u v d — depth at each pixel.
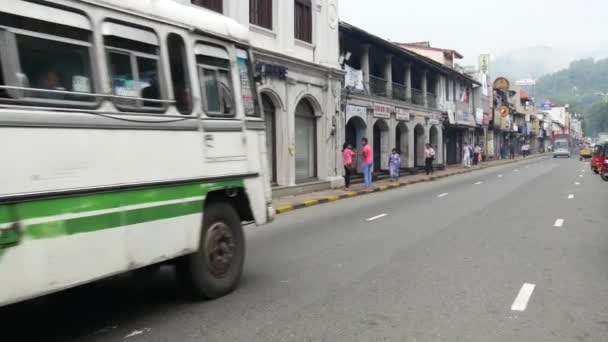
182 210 5.59
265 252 9.23
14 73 4.07
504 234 10.65
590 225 11.80
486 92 58.50
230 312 5.77
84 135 4.55
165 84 5.47
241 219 7.07
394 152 27.77
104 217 4.70
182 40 5.78
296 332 5.15
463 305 5.95
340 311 5.79
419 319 5.49
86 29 4.68
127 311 5.84
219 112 6.28
